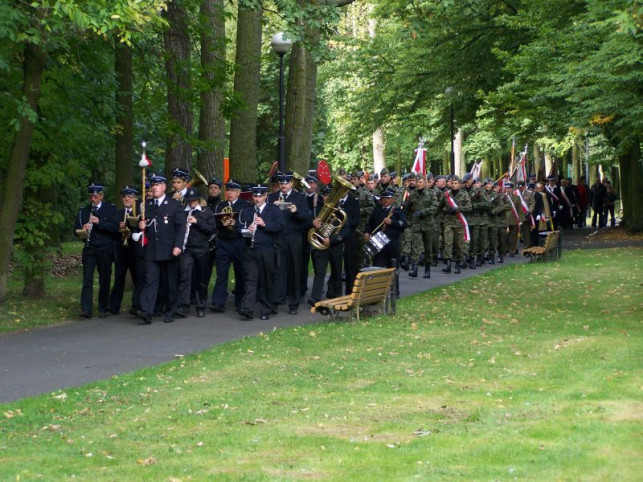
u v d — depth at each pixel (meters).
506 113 35.59
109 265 17.47
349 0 26.27
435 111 43.69
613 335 14.09
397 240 19.61
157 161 39.41
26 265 19.02
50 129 19.09
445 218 24.73
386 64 40.81
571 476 7.26
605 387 10.34
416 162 25.41
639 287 20.42
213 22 23.38
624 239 35.22
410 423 9.21
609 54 26.34
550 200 34.88
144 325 16.27
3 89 18.31
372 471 7.57
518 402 9.90
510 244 30.20
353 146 55.84
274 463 7.93
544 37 31.86
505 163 75.62
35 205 19.30
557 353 12.65
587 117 28.55
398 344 13.66
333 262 18.17
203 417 9.63
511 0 37.38
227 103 22.73
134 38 19.80
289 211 17.48
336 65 41.25
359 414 9.62
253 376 11.62
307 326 15.55
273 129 46.88
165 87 23.06
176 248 16.41
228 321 16.66
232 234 17.73
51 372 12.20
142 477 7.59
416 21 21.55
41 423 9.46
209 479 7.47
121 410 9.98
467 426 8.98
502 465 7.61
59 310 17.97
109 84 20.61
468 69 38.38
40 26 16.19
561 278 22.47
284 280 17.70
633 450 7.91
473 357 12.61
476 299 18.89
